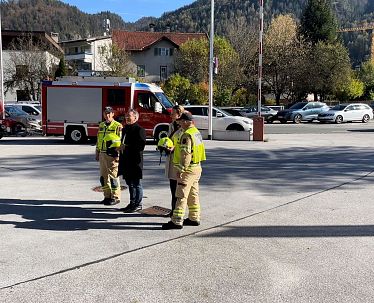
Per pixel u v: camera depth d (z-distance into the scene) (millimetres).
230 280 4621
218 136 21109
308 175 11070
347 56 51812
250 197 8570
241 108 38375
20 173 11164
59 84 18641
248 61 48906
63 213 7238
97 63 66250
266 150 16438
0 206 7668
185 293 4312
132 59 66562
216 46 49938
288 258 5262
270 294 4305
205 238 6004
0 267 4926
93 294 4277
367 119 37219
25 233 6160
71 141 18906
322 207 7762
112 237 6016
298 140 20969
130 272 4816
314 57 49688
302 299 4203
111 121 7816
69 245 5672
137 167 7250
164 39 67312
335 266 5020
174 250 5520
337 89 53094
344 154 15406
